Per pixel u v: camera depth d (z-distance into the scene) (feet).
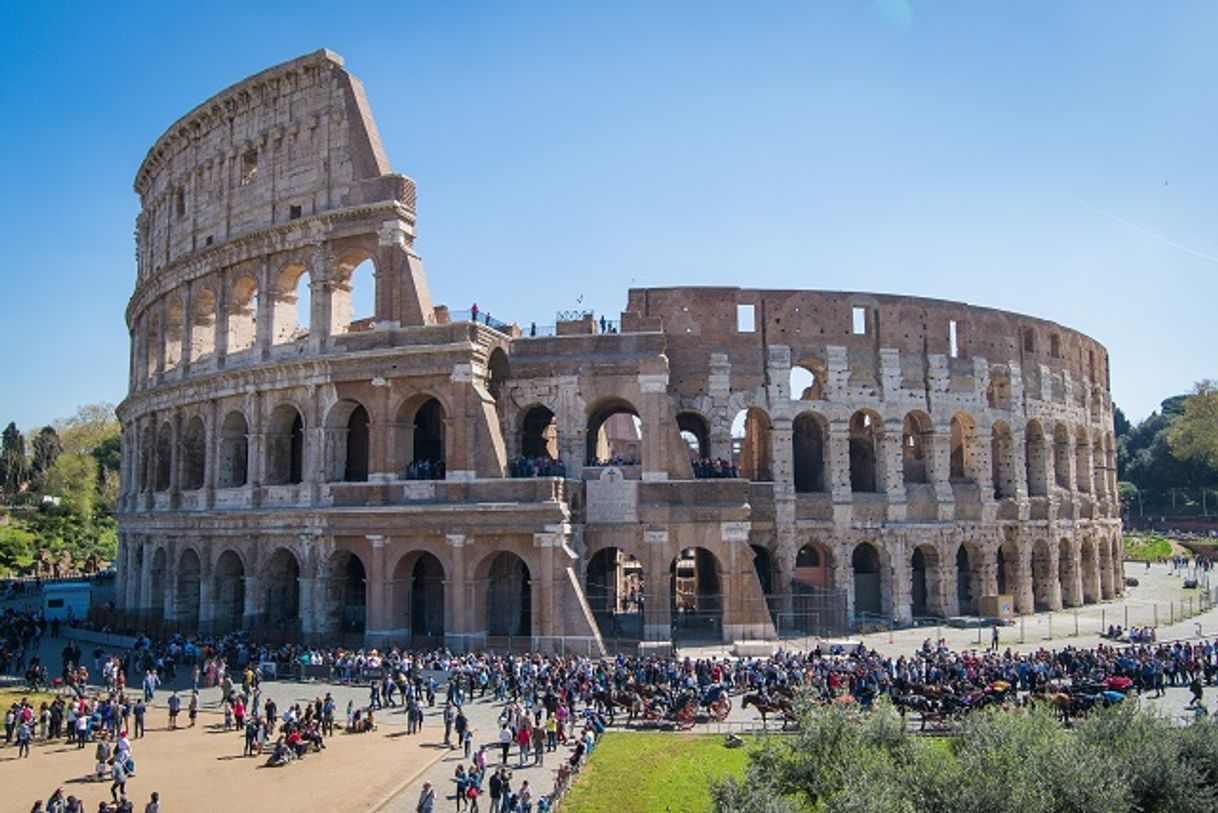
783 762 110.01
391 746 150.41
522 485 213.66
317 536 226.17
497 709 172.35
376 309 231.30
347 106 242.17
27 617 272.10
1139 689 168.25
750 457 303.07
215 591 246.88
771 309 271.28
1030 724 109.19
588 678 174.40
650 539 231.30
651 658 196.34
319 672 201.36
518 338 248.32
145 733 163.02
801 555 302.66
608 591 264.31
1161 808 101.35
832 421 269.64
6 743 158.40
